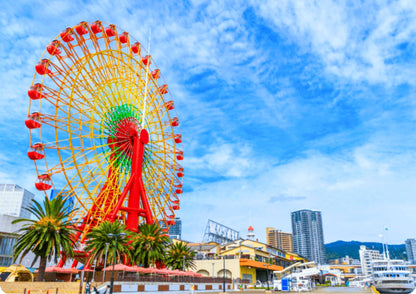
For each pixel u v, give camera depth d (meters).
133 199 78.06
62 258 64.25
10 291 51.53
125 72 82.94
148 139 85.25
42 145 62.94
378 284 109.56
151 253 72.69
